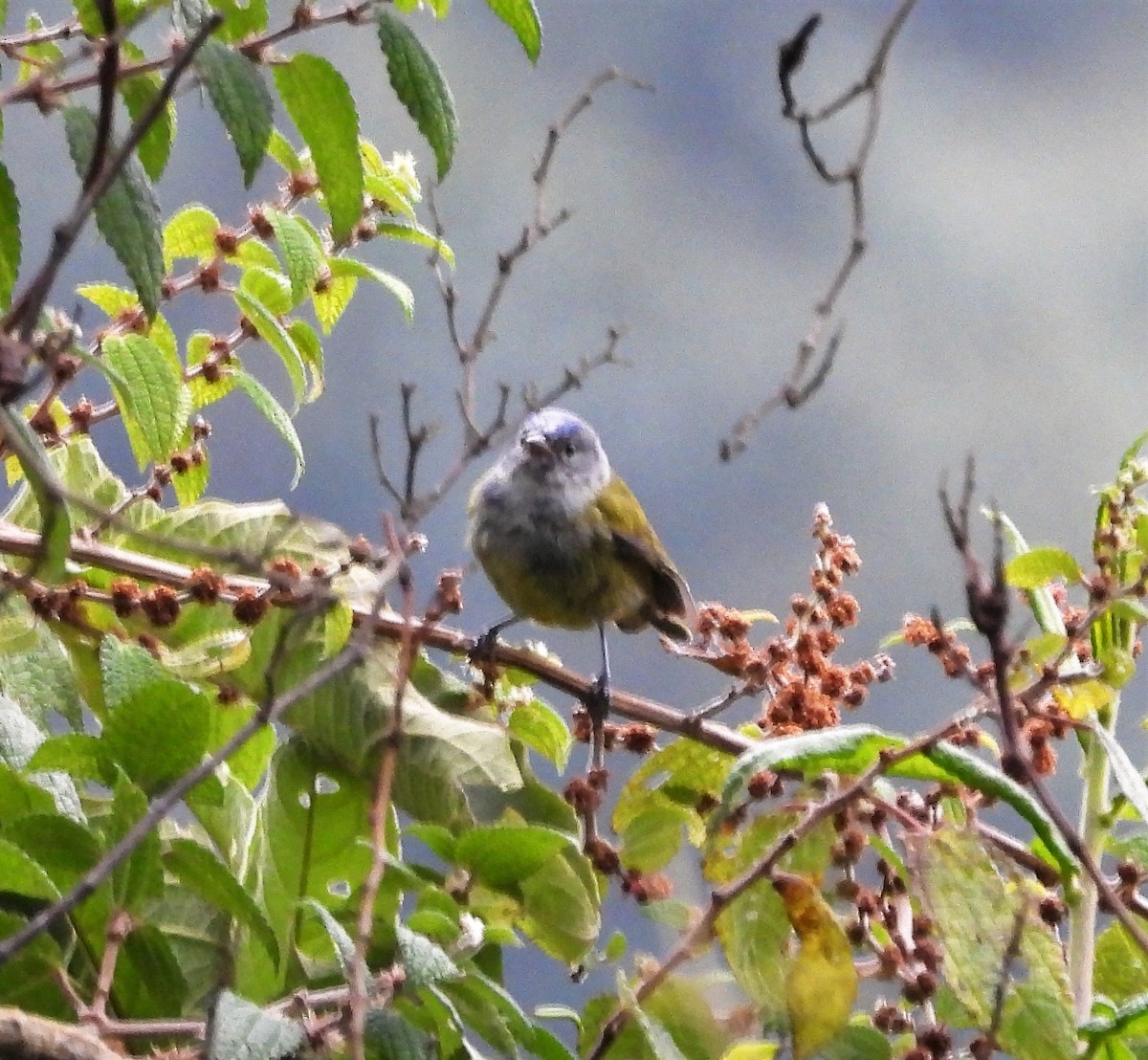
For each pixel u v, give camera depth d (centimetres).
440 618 582
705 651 663
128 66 432
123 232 420
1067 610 630
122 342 566
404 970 454
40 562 374
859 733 478
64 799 529
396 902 556
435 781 590
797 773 574
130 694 522
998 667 391
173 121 496
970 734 573
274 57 472
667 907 558
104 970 463
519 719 646
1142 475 564
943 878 466
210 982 544
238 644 570
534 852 524
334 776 582
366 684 588
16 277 461
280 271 663
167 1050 482
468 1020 495
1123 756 507
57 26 500
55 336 429
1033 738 572
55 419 671
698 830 592
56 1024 387
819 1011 472
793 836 461
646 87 572
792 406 489
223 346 657
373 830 462
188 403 598
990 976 455
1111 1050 493
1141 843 540
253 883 583
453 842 527
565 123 564
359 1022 400
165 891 538
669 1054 460
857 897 512
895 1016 537
